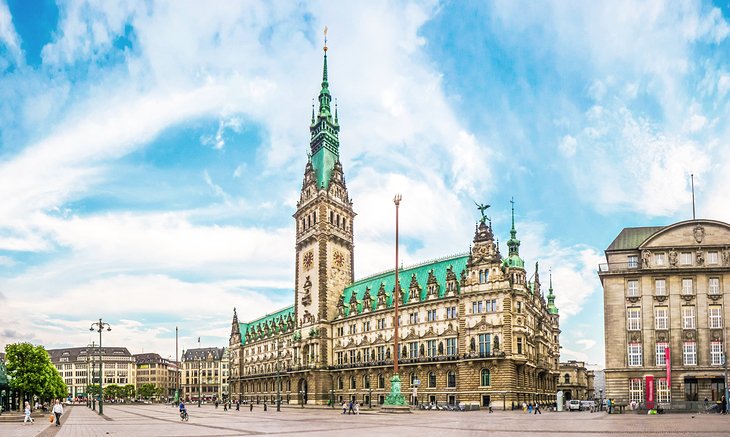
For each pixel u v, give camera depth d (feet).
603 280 368.48
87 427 224.12
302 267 605.73
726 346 339.98
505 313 414.41
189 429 196.95
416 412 352.28
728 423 200.95
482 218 444.96
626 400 348.59
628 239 378.32
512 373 409.69
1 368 402.52
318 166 613.93
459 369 431.84
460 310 440.86
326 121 624.18
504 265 426.10
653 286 357.41
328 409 442.09
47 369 455.63
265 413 356.38
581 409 390.01
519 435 153.58
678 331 348.18
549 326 559.79
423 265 512.22
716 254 352.08
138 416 331.57
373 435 159.33
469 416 289.94
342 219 609.42
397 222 338.75
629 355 354.54
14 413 371.97
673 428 175.01
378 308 522.88
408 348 484.33
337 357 560.61
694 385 341.82
